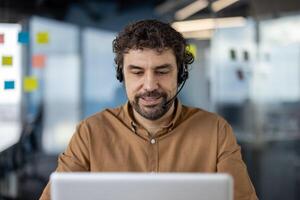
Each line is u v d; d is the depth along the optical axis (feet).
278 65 12.13
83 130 4.63
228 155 4.39
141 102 4.16
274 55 12.11
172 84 4.18
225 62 12.16
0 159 12.50
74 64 12.28
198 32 12.12
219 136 4.50
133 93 4.16
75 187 2.91
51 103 12.28
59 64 12.19
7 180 12.67
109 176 2.91
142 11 12.33
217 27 12.10
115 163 4.44
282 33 12.01
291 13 11.95
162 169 4.42
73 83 12.33
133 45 4.04
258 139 12.70
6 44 9.95
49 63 12.07
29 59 11.77
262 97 12.28
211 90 12.14
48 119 12.40
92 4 12.27
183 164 4.44
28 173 12.73
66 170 4.43
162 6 12.30
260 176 12.69
